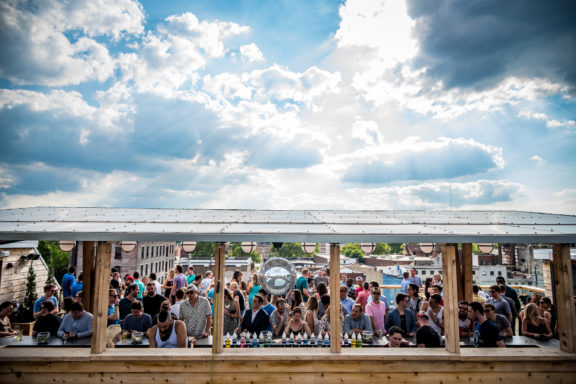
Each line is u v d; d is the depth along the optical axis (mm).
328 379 5168
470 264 8141
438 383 5211
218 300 5250
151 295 7625
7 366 5102
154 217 6406
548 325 6520
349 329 6344
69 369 5105
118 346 5891
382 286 11109
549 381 5262
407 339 6441
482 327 5805
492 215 7414
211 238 5059
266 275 6941
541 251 10883
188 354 5156
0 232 4953
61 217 6098
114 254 53406
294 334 6086
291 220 6324
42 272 12422
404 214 7621
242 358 5133
